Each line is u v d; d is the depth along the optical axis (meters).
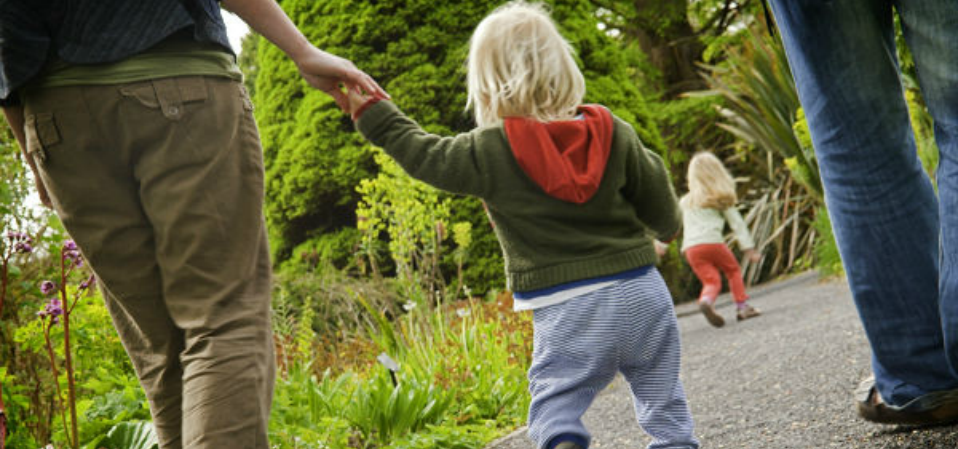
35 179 1.98
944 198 1.91
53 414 3.12
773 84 10.02
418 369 4.11
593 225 1.97
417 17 8.17
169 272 1.70
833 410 2.72
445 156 2.01
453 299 6.72
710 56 13.93
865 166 2.13
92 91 1.65
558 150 1.98
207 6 1.73
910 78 5.48
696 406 3.29
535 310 1.99
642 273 1.97
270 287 1.82
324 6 8.20
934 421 2.25
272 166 8.33
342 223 8.16
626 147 2.04
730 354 4.63
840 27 2.06
